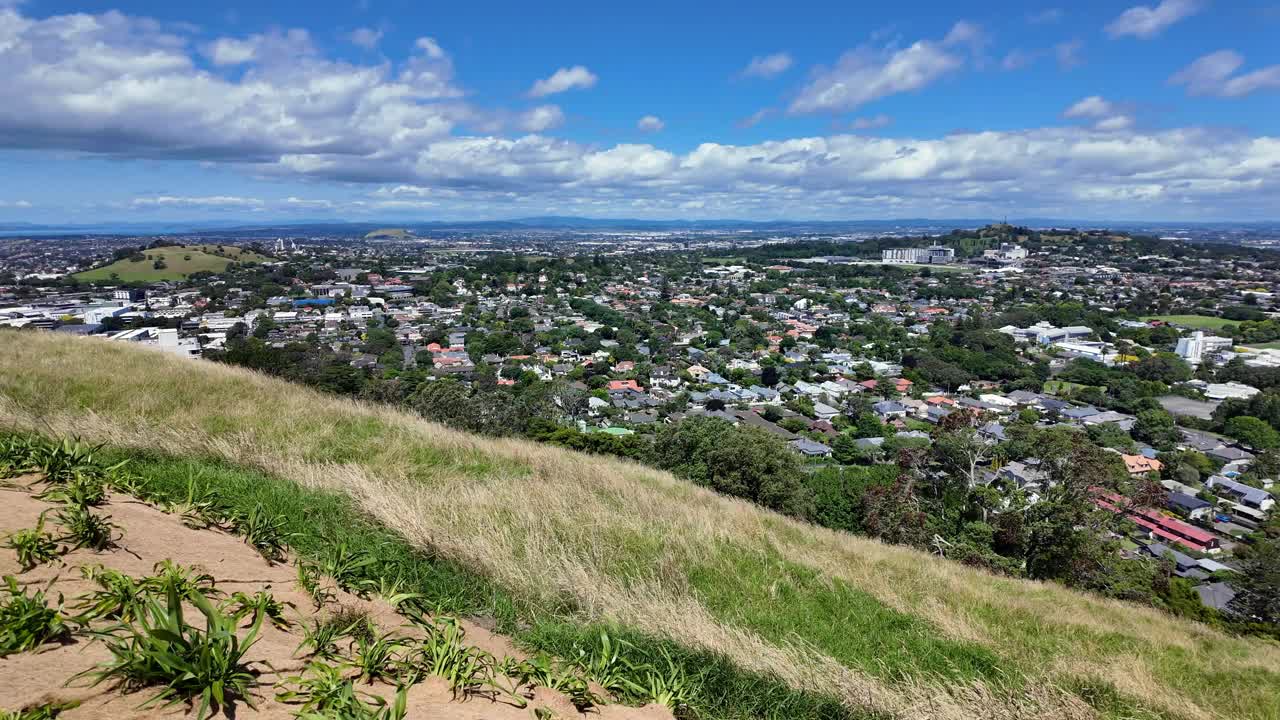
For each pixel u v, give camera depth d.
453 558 4.33
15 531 2.46
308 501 4.77
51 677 1.61
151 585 2.11
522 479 7.34
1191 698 5.27
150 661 1.64
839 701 3.58
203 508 3.56
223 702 1.66
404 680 2.08
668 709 2.84
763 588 5.51
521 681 2.41
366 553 3.88
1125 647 6.32
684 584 5.07
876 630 5.21
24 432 4.96
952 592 7.01
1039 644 5.84
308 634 2.20
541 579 4.25
